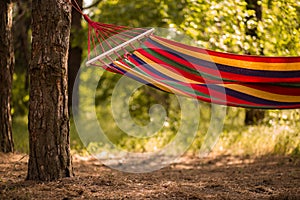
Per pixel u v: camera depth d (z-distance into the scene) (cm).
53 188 471
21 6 948
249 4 901
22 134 895
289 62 455
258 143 836
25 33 990
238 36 787
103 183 516
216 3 792
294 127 864
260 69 470
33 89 492
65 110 502
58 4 485
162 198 463
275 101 511
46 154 495
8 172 559
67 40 495
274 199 460
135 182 548
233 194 491
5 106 659
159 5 1045
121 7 1060
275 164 711
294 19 855
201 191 503
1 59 652
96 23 459
